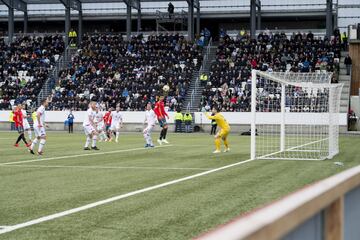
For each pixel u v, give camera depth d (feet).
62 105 142.72
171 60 150.92
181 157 58.03
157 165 48.80
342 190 8.36
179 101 138.41
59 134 120.57
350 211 9.68
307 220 7.04
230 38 158.30
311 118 109.50
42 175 40.60
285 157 58.75
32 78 153.48
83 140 94.27
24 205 26.84
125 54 156.04
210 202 27.53
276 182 35.96
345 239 9.33
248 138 105.40
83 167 46.91
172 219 22.98
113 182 36.19
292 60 142.61
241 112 130.52
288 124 112.98
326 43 145.79
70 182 36.29
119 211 25.00
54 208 25.94
